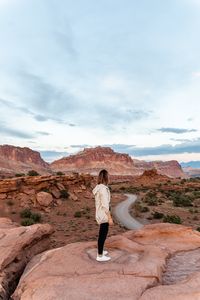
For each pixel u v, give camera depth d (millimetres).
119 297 5684
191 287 5680
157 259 7430
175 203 94625
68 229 46156
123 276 6406
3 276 7824
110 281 6227
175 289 5664
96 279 6352
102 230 7441
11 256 8266
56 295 5961
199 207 88875
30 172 93375
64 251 8180
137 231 10070
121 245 8547
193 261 7691
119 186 169625
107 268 6879
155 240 9414
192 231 9812
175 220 61625
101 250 7406
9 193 59531
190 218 70188
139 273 6492
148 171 196750
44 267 7312
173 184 163500
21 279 7449
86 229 46625
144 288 5949
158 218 67562
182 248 8648
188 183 165500
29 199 59281
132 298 5621
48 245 10766
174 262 7672
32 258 8641
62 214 56719
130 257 7590
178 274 6906
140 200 103250
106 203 7484
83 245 8570
